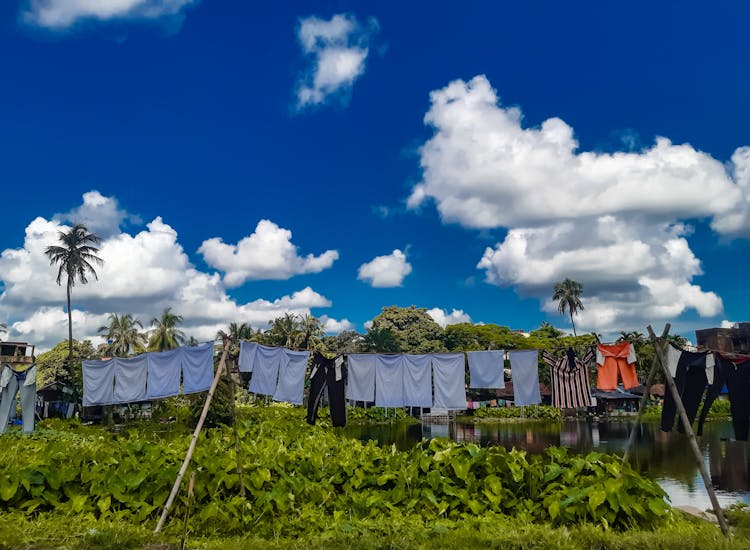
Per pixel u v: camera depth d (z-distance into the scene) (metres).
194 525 7.58
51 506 7.81
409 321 83.56
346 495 8.69
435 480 8.63
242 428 13.66
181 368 14.52
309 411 12.92
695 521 8.79
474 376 12.23
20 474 7.73
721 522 7.33
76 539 6.57
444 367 12.35
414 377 12.38
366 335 74.31
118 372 14.73
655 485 8.38
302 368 12.94
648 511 7.89
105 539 6.57
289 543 6.93
